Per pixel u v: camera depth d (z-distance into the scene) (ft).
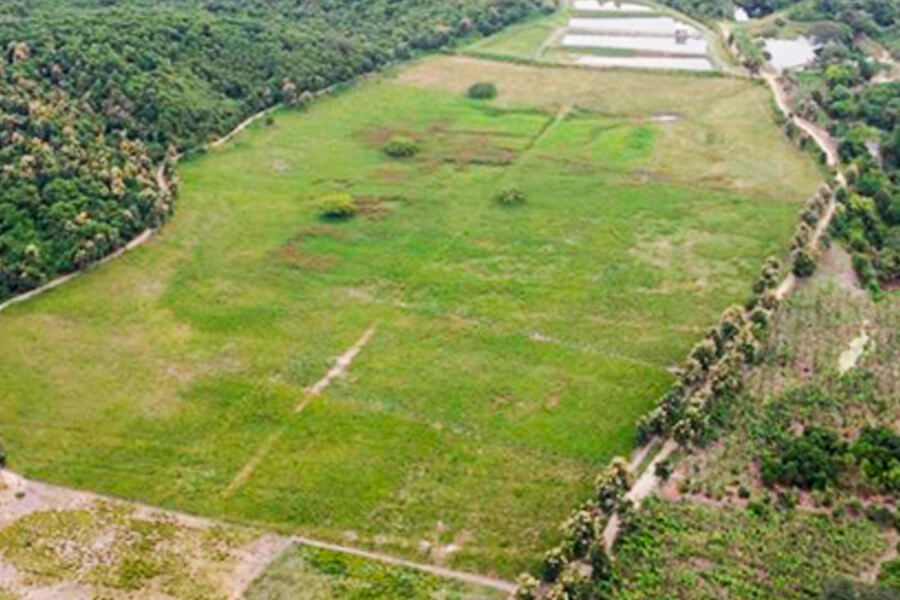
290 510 309.42
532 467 324.80
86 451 331.98
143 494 315.58
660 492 310.45
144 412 348.38
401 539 299.17
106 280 417.90
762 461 318.65
